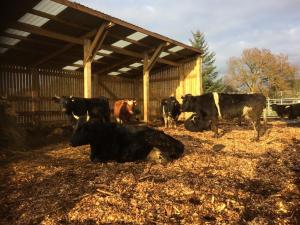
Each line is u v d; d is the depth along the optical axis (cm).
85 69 1118
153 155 603
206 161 607
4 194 416
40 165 587
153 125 1435
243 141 877
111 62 1628
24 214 349
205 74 3962
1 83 1280
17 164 598
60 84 1524
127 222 329
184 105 1078
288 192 423
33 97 1394
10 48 1195
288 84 4906
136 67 1764
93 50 1111
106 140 605
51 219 335
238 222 328
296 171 539
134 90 1991
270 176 502
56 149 800
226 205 372
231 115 975
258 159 623
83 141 584
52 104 1478
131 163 594
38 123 1402
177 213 352
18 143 828
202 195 405
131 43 1330
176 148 636
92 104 1101
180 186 442
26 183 465
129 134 616
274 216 345
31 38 1130
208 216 345
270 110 2436
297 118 1798
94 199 390
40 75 1433
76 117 1058
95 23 1045
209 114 1005
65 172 527
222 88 4028
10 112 916
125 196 403
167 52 1534
